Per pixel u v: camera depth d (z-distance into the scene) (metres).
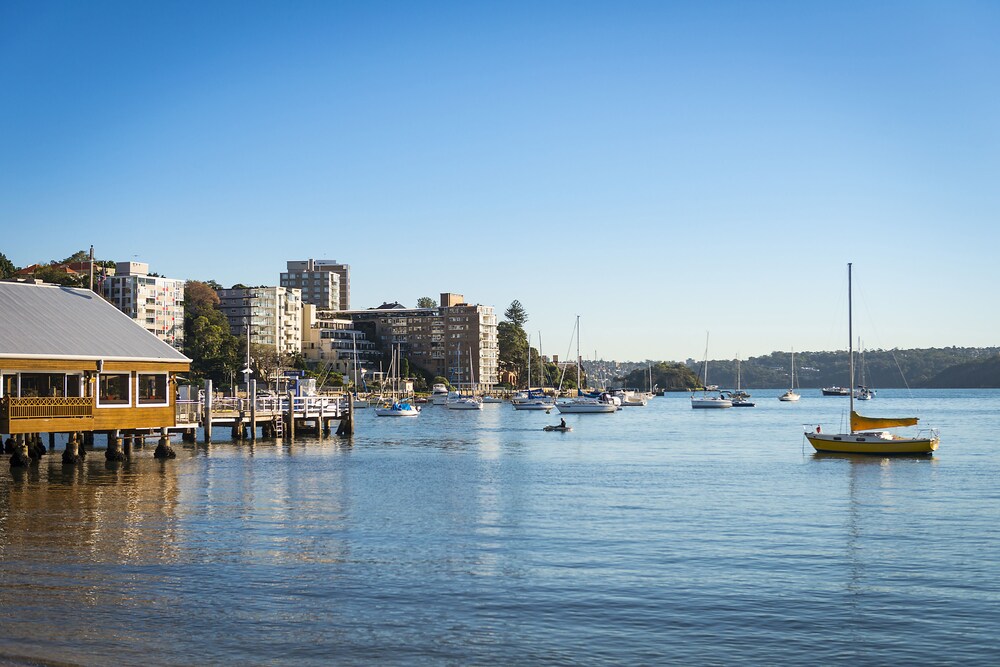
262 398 85.50
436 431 114.00
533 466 65.62
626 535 35.97
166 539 33.75
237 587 26.89
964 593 27.33
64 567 28.95
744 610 25.31
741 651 22.06
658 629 23.61
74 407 54.41
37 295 61.53
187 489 47.59
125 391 59.38
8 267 176.62
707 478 57.91
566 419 156.38
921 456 74.19
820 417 166.75
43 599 25.23
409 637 22.72
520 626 23.72
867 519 40.75
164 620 23.66
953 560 31.81
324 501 44.22
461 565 30.17
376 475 56.50
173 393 62.69
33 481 50.50
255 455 68.56
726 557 31.94
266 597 25.92
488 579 28.30
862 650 22.22
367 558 31.05
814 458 73.94
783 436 106.88
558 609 25.22
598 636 23.03
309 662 20.91
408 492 48.34
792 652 22.05
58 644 21.61
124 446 67.19
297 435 90.81
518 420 150.50
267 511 40.66
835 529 38.03
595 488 51.53
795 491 51.12
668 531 36.97
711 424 139.00
